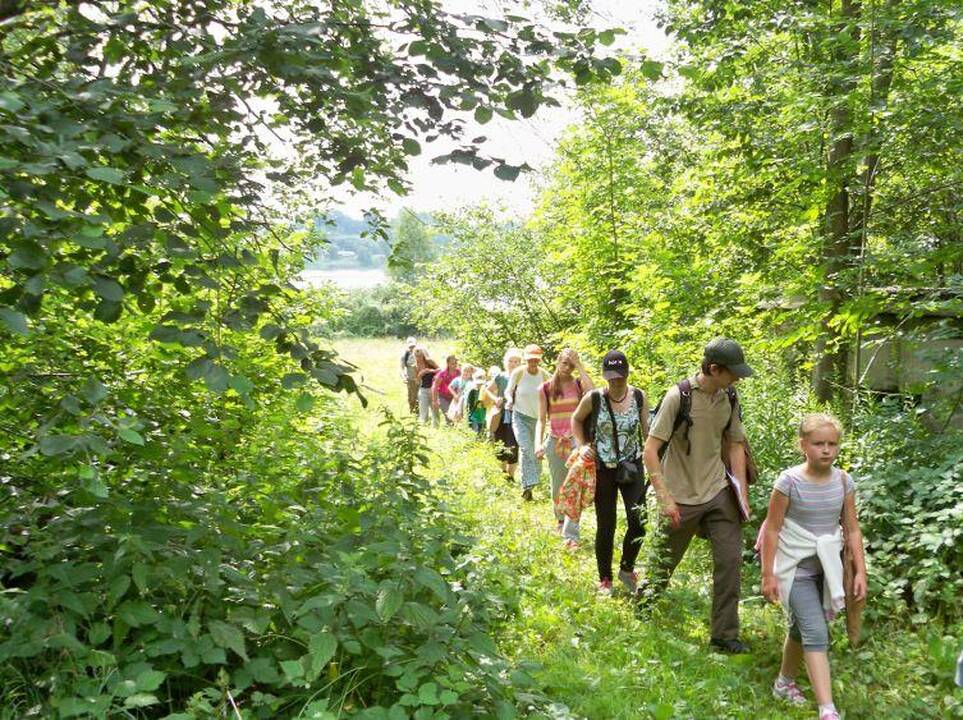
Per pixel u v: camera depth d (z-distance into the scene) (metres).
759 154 10.05
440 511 5.21
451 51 4.18
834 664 5.53
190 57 3.87
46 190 3.15
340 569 3.78
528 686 3.93
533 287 23.09
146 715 3.54
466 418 15.14
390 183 4.82
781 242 10.27
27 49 4.21
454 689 3.56
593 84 4.46
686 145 16.47
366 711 3.39
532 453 10.79
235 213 4.00
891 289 8.49
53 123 3.25
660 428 6.20
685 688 5.10
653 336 12.07
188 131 4.25
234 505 4.54
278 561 4.08
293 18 4.58
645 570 6.53
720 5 8.72
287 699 3.52
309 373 3.78
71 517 3.82
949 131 8.59
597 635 5.97
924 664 5.45
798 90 9.20
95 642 3.37
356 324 47.34
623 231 16.50
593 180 16.48
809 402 9.32
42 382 4.07
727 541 6.00
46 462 3.99
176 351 4.74
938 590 6.07
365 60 4.36
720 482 6.15
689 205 12.06
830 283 9.25
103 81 3.58
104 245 3.10
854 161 9.05
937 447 7.16
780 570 5.04
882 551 6.36
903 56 8.73
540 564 7.57
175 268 3.69
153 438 4.46
